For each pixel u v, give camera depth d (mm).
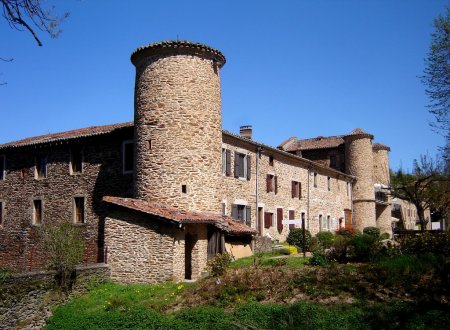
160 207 17562
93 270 16062
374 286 12656
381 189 42750
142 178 18859
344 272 13734
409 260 13469
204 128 19188
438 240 15219
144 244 16438
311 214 32500
